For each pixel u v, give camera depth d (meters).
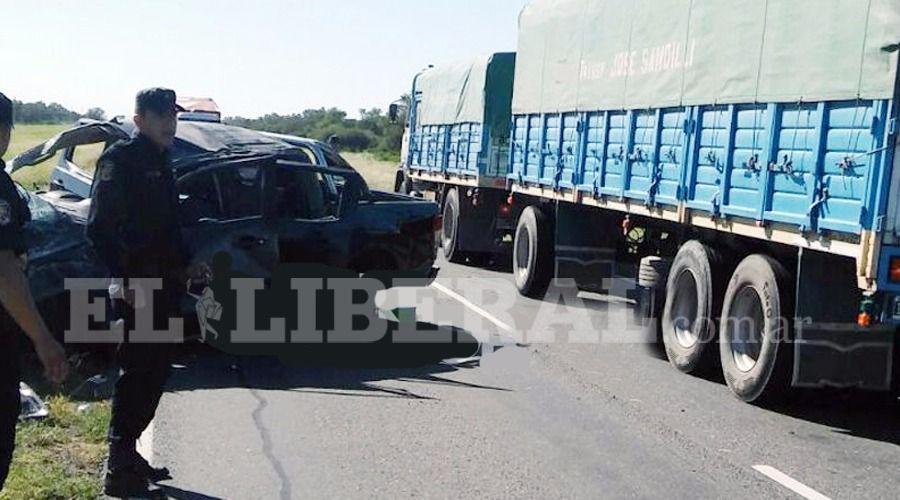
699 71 9.05
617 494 5.95
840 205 7.01
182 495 5.62
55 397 7.29
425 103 20.78
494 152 16.61
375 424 7.25
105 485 5.41
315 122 84.06
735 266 8.94
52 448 6.18
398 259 10.45
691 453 6.84
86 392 7.55
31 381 7.72
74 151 11.14
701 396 8.52
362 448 6.66
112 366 8.32
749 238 8.62
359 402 7.88
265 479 5.96
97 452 6.15
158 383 5.47
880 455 7.00
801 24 7.52
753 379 8.10
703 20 9.01
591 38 11.73
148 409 5.47
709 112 8.88
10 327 4.00
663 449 6.91
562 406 7.98
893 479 6.45
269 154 10.01
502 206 15.39
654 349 10.41
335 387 8.37
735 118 8.43
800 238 7.47
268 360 9.30
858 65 6.84
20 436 6.27
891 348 7.56
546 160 13.24
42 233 8.32
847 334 7.56
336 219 10.15
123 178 5.29
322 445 6.70
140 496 5.43
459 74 18.12
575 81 12.21
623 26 10.81
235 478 5.96
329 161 12.21
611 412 7.86
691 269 9.20
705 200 8.90
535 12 13.79
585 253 12.75
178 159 9.86
